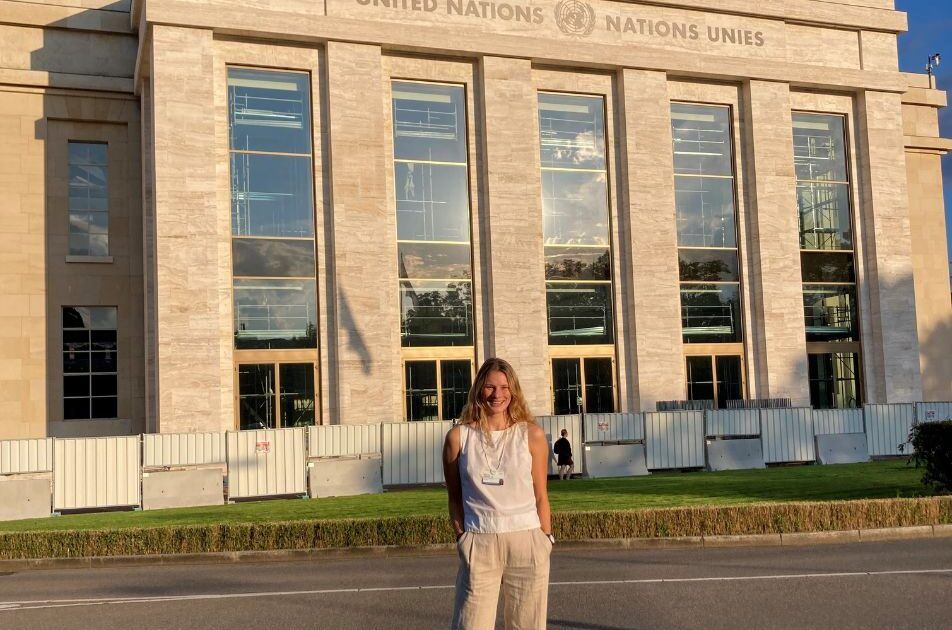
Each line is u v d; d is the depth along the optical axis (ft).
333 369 102.32
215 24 99.66
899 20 129.80
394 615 31.83
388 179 106.63
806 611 30.45
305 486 83.61
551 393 110.11
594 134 115.96
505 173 109.40
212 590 39.14
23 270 107.04
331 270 103.35
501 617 32.35
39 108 109.19
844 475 80.74
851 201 127.03
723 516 50.06
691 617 30.01
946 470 60.34
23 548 50.19
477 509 18.01
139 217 111.96
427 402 105.50
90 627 31.45
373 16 106.42
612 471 94.12
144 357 109.70
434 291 107.24
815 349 122.31
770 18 123.65
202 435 82.33
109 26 112.27
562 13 114.11
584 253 113.60
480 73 110.93
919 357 127.13
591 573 40.37
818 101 126.62
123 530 50.72
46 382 106.73
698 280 117.91
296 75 105.19
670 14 119.03
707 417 98.02
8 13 108.68
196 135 98.63
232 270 100.37
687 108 120.57
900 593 33.27
